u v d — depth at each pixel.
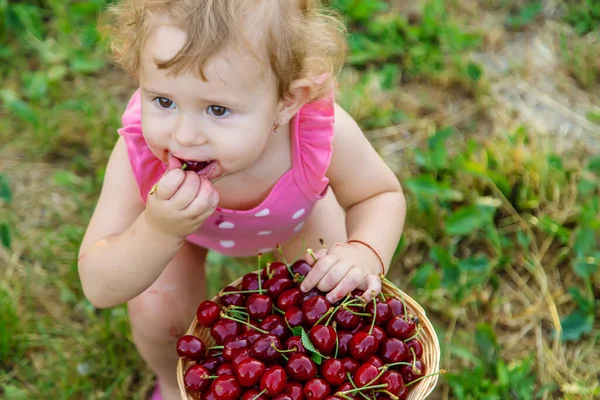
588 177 2.60
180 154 1.42
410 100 2.91
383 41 3.04
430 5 3.04
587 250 2.33
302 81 1.47
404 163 2.69
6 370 2.17
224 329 1.61
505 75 2.99
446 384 2.13
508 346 2.26
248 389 1.51
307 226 1.95
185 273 1.91
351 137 1.82
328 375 1.51
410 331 1.61
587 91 2.94
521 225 2.48
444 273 2.29
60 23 2.96
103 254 1.60
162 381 2.05
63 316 2.29
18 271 2.38
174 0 1.33
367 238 1.80
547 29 3.15
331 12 1.70
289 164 1.72
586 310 2.27
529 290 2.37
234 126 1.38
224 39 1.32
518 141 2.61
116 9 1.55
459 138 2.78
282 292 1.67
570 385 2.13
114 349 2.20
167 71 1.33
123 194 1.72
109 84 2.91
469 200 2.51
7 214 2.53
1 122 2.76
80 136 2.73
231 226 1.80
